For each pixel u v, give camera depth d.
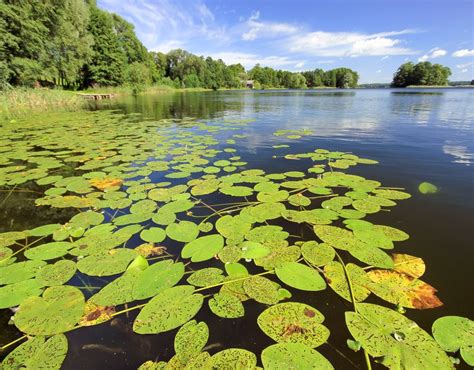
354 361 0.79
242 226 1.56
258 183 2.28
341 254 1.29
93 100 15.05
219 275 1.17
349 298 1.02
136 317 0.96
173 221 1.64
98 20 19.44
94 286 1.13
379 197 1.92
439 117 6.32
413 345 0.82
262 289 1.08
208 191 2.11
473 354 0.79
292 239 1.43
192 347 0.84
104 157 3.20
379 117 6.57
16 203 1.97
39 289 1.10
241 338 0.88
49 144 3.91
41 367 0.79
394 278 1.12
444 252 1.29
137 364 0.81
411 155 3.06
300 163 2.88
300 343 0.84
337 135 4.41
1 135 4.59
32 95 9.76
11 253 1.36
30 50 9.95
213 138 4.37
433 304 0.99
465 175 2.34
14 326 0.94
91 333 0.91
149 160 3.07
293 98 17.22
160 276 1.16
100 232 1.53
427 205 1.79
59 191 2.17
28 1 9.62
